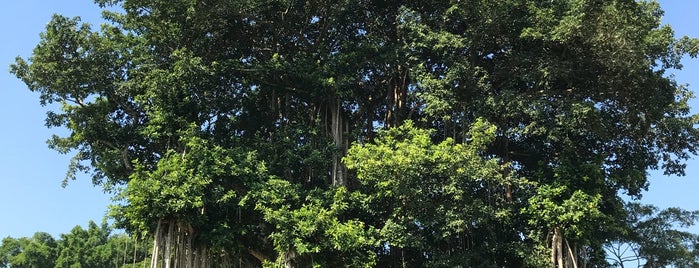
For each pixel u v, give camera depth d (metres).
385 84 27.08
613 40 20.75
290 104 26.42
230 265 22.16
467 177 20.25
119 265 43.59
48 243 46.31
